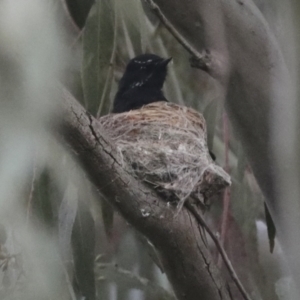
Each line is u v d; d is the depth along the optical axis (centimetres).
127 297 751
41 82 254
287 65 292
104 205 602
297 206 257
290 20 246
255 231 746
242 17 442
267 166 441
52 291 405
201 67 455
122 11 691
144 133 594
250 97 444
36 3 253
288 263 342
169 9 486
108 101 633
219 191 556
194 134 609
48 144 372
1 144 254
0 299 427
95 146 428
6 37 243
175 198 484
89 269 550
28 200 439
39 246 408
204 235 507
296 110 252
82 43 592
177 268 507
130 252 839
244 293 510
